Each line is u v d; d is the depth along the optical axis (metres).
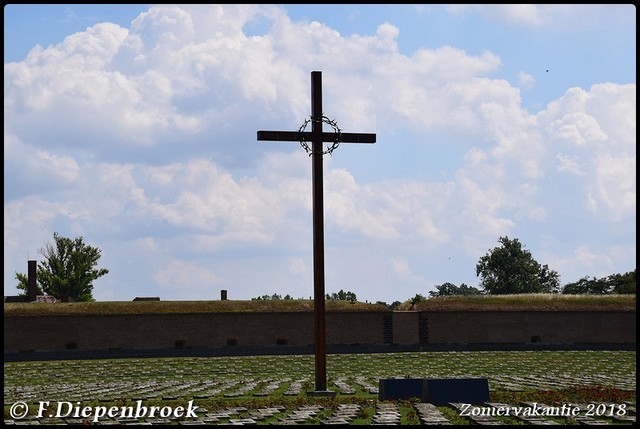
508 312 74.31
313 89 37.22
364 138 37.47
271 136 36.88
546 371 52.66
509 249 133.38
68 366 58.34
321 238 37.06
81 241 118.69
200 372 53.91
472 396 33.00
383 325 73.56
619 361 59.12
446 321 73.81
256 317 73.00
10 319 69.44
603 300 76.25
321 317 36.97
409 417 28.94
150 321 71.56
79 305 71.94
